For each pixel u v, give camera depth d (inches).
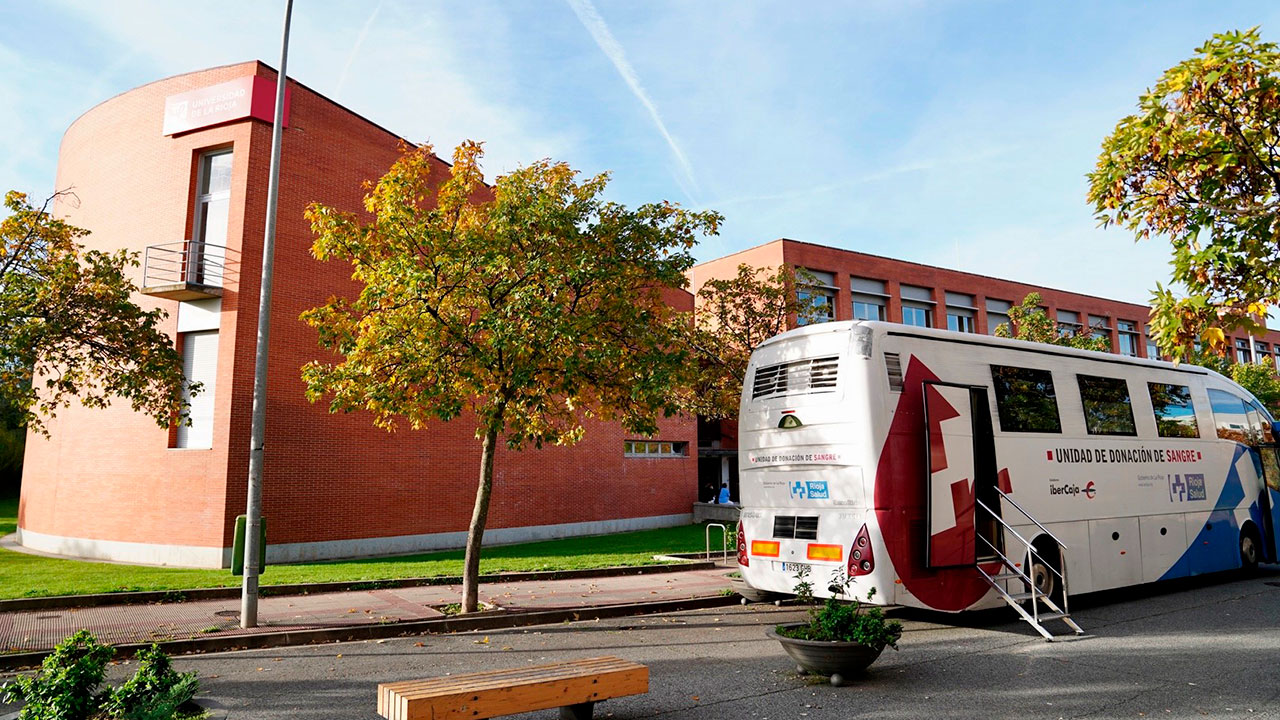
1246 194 244.5
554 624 439.8
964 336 431.8
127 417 739.4
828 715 257.4
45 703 226.8
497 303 438.3
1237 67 239.8
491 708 210.5
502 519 904.3
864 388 388.5
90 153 829.8
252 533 402.6
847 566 381.4
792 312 748.0
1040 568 435.5
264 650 368.8
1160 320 229.6
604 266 440.1
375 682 303.6
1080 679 303.9
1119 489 492.7
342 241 450.0
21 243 481.7
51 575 592.1
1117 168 266.1
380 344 425.1
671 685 297.4
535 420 483.2
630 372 449.1
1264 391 1316.4
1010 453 431.5
